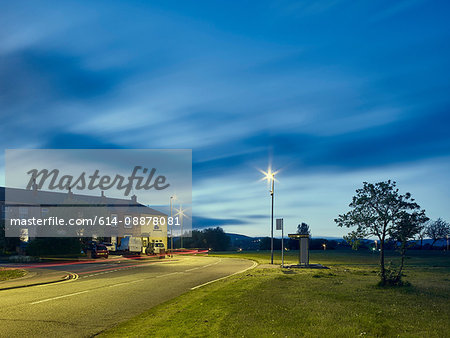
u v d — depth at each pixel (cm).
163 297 1412
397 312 1017
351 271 2406
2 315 1085
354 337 780
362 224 1587
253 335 797
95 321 1009
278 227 2875
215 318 970
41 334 877
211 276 2219
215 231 11656
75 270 2686
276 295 1323
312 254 5078
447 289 1485
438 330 834
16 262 3519
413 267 2725
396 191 1562
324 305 1120
